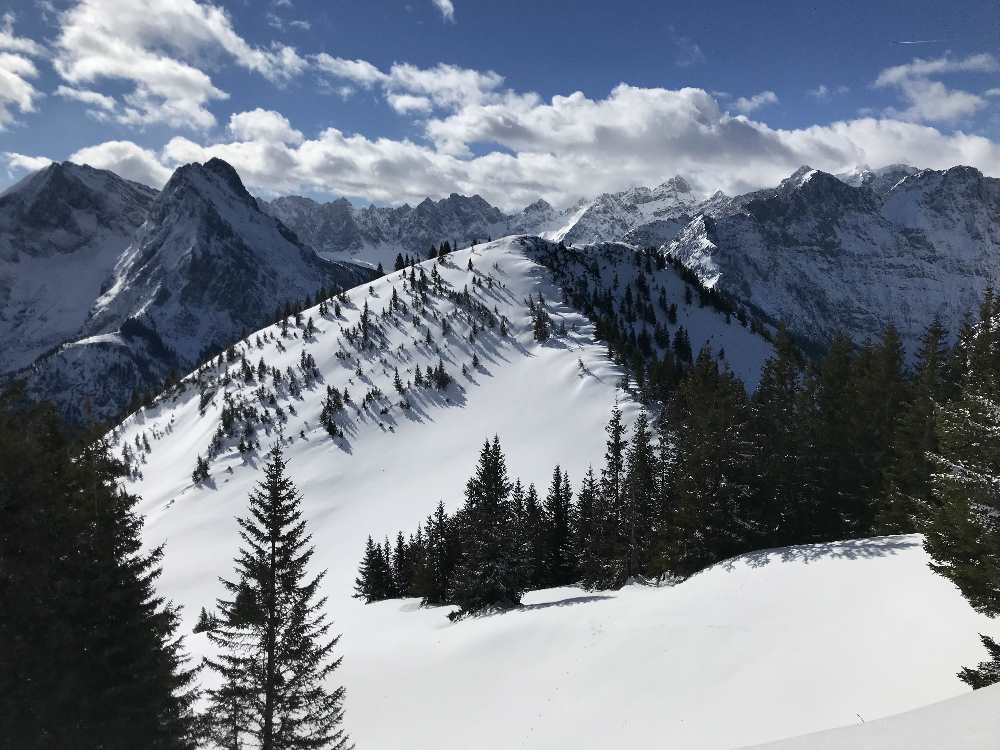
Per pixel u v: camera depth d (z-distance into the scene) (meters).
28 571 15.32
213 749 25.28
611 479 50.88
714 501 37.72
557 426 155.62
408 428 178.62
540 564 63.06
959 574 18.00
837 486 43.25
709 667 23.12
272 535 23.52
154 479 192.88
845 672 19.98
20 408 16.11
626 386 163.25
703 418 39.38
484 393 187.00
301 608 23.64
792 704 19.36
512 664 30.48
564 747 21.94
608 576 45.84
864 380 44.62
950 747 7.97
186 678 20.00
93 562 17.75
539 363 195.38
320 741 23.72
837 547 28.84
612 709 23.05
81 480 18.16
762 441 40.44
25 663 15.87
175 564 129.62
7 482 15.14
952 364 40.16
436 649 36.19
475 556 44.50
